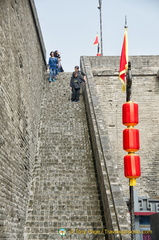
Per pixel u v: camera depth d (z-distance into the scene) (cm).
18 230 827
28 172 1020
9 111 820
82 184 1044
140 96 1606
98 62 1767
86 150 1202
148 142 1498
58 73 1739
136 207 843
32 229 884
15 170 853
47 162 1137
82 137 1280
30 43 1253
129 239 722
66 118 1403
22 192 916
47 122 1372
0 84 742
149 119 1553
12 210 792
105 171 966
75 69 1532
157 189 1388
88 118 1373
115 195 855
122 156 1478
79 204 964
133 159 630
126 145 636
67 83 1673
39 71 1516
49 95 1576
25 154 996
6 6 838
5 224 725
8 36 847
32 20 1334
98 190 1019
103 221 905
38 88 1433
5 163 754
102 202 959
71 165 1123
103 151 1041
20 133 944
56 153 1185
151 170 1429
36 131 1257
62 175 1077
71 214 930
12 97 862
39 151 1194
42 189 1020
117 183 903
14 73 909
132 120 644
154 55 1717
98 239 847
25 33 1137
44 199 983
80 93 1628
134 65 1694
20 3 1057
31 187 1027
